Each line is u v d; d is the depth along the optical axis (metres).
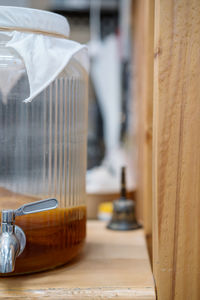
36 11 0.49
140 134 0.85
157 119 0.46
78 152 0.56
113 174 1.03
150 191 0.70
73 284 0.47
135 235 0.72
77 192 0.55
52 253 0.50
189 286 0.47
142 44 0.79
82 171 0.58
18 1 1.25
